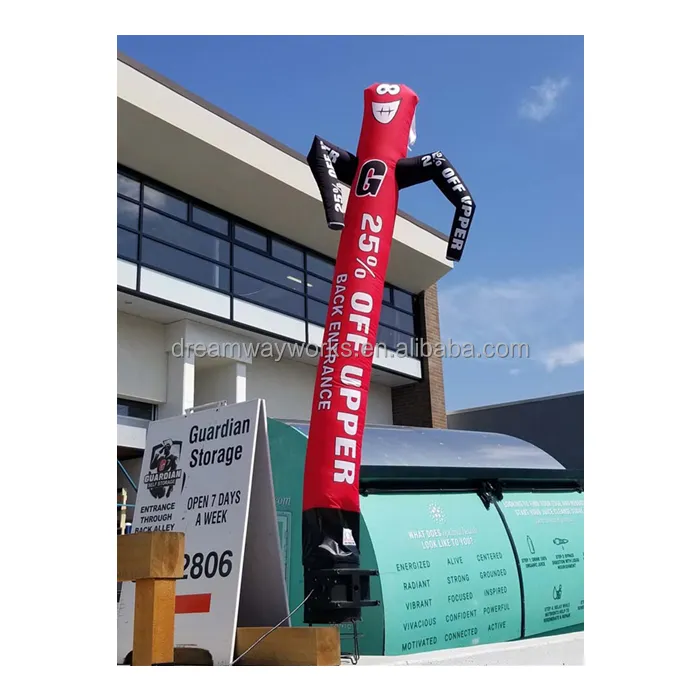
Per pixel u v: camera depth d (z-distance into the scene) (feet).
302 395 57.57
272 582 17.13
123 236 42.70
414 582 22.59
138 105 40.68
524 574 26.17
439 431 31.50
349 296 21.01
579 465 68.33
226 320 48.14
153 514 19.16
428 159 22.27
